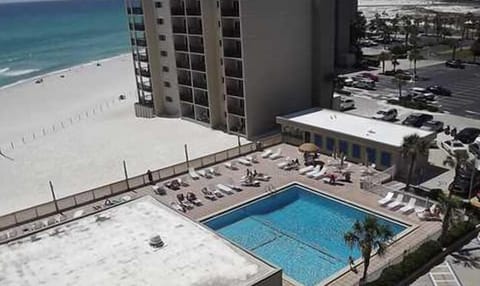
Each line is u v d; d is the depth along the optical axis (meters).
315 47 59.03
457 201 30.64
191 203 39.78
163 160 51.16
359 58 99.31
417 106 63.56
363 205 37.50
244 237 35.31
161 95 69.00
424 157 42.56
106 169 49.94
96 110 79.44
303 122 50.50
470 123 56.16
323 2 56.75
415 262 28.39
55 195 44.28
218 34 56.06
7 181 48.81
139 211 28.62
